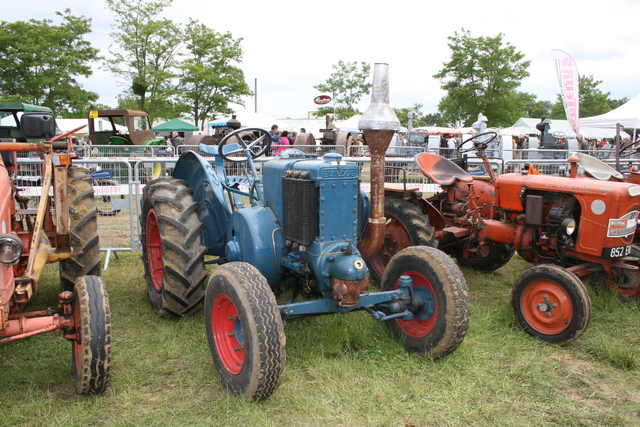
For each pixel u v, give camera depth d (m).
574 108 10.27
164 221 3.74
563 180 4.25
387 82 3.03
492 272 5.71
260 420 2.60
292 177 3.17
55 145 3.28
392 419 2.64
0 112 9.42
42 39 24.58
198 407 2.76
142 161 5.96
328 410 2.70
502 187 4.72
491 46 33.16
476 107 33.50
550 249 4.35
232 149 4.45
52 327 2.72
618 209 3.85
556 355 3.49
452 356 3.32
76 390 2.88
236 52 27.08
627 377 3.16
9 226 3.03
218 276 2.97
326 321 3.82
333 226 3.07
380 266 5.12
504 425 2.63
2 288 2.47
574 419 2.70
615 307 4.24
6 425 2.54
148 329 3.84
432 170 5.35
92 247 4.08
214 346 3.05
